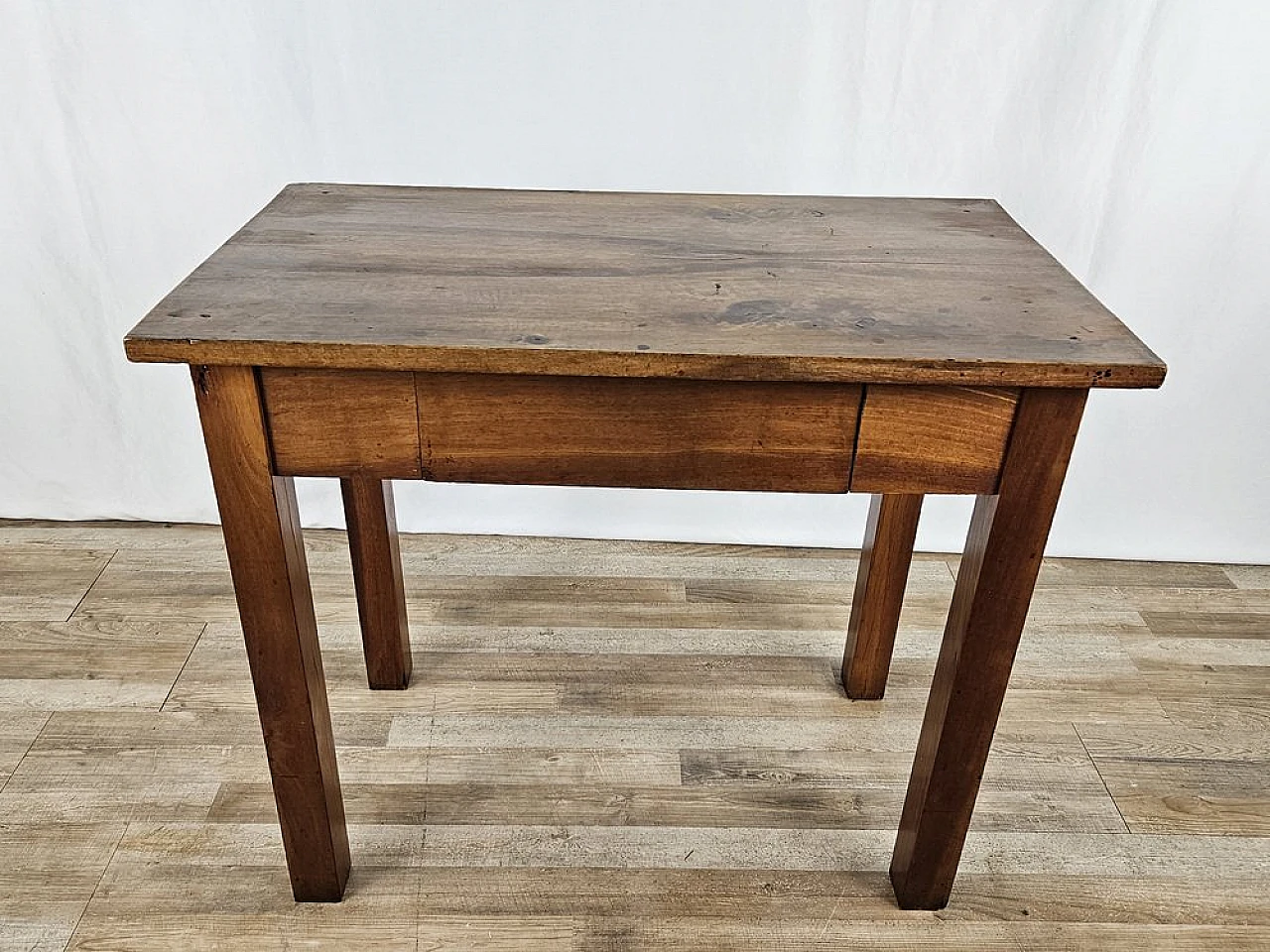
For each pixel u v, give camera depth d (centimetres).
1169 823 184
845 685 212
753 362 118
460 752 194
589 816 181
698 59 218
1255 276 230
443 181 233
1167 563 261
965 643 141
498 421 127
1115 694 215
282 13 213
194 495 260
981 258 153
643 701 208
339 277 139
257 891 166
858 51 216
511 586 242
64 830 175
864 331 126
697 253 152
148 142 225
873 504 191
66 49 215
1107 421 247
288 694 145
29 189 227
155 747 192
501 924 162
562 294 135
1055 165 226
